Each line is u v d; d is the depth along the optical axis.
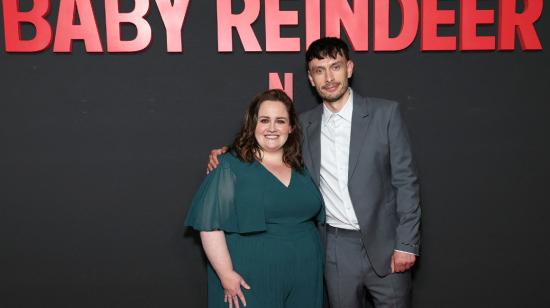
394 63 2.27
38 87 2.24
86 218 2.33
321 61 1.88
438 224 2.37
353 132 1.90
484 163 2.33
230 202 1.77
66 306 2.37
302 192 1.86
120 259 2.36
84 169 2.30
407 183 1.86
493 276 2.40
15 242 2.33
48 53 2.23
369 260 1.95
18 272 2.34
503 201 2.36
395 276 1.96
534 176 2.35
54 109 2.26
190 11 2.23
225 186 1.77
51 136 2.27
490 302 2.41
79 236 2.34
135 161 2.31
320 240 1.99
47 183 2.30
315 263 1.87
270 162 1.89
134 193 2.32
